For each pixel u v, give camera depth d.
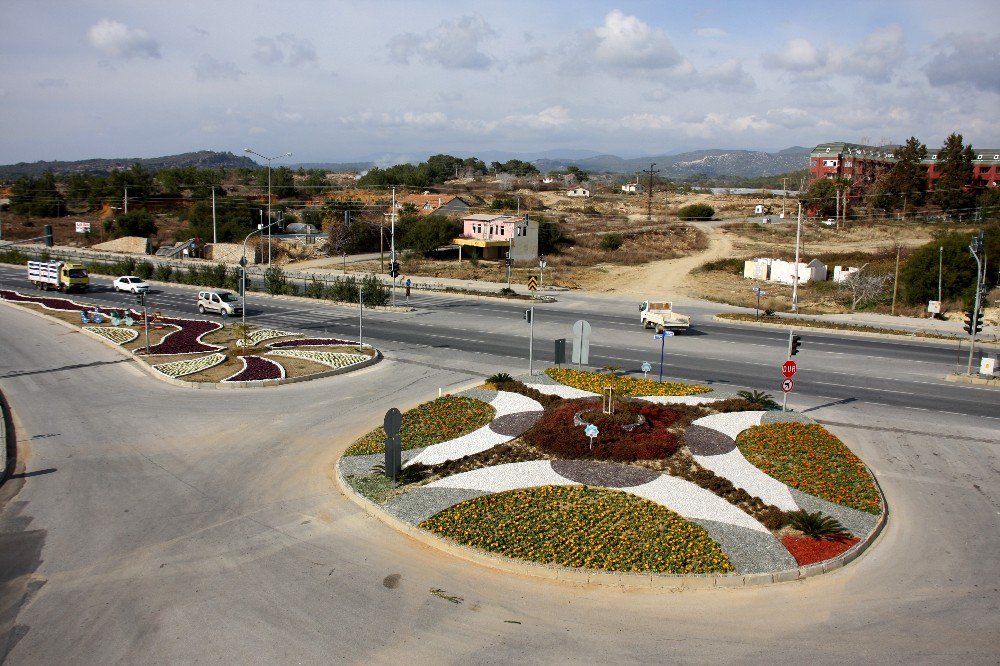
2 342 34.31
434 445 19.58
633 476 17.41
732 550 13.71
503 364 30.58
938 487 17.59
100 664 10.12
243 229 87.69
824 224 101.00
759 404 23.36
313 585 12.45
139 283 54.84
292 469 18.19
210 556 13.47
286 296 53.31
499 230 76.75
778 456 18.84
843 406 24.83
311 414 22.97
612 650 10.63
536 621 11.42
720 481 16.89
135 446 19.80
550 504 15.59
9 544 13.88
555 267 71.81
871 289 51.31
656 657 10.46
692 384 27.31
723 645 10.80
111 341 34.00
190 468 18.16
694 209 112.88
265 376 27.19
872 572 13.26
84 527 14.68
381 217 93.12
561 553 13.44
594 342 36.12
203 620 11.28
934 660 10.41
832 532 14.39
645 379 27.44
